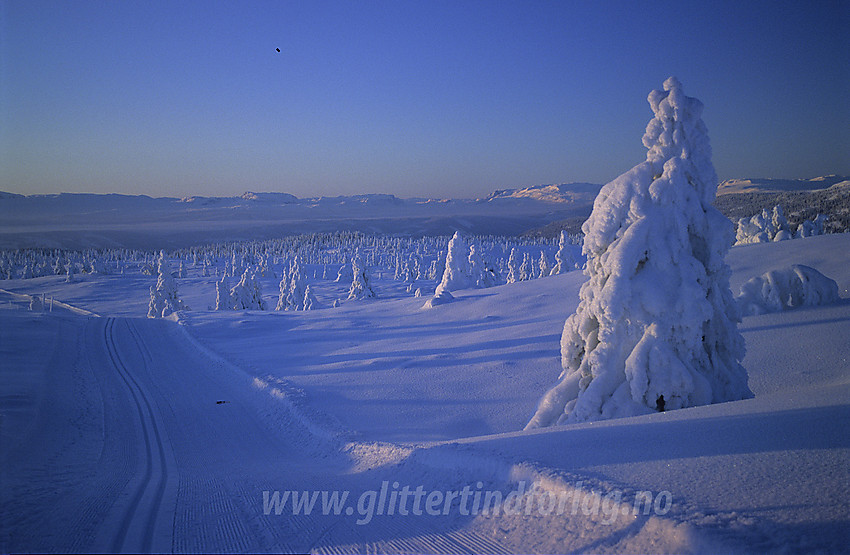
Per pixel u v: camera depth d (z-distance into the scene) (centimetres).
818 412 629
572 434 724
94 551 503
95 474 912
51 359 2334
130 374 2256
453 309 3738
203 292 11050
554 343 2242
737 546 370
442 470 711
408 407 1578
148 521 604
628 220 941
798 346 1419
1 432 1048
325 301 8662
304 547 515
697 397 862
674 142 952
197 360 2705
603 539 432
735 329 925
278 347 2983
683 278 888
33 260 16225
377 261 15988
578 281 3809
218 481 841
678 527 405
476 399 1622
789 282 1839
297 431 1361
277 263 18288
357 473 849
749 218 4225
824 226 4688
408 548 492
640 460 567
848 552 336
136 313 8650
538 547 451
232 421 1533
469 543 488
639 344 887
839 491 423
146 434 1328
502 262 14450
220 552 505
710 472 502
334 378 2041
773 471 481
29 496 703
